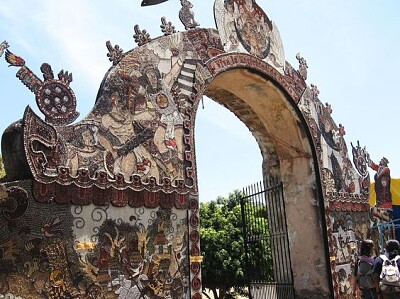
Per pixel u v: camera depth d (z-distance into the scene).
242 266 16.72
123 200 7.13
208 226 18.30
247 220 12.08
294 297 11.05
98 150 7.05
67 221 6.41
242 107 11.56
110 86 7.50
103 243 6.75
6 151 6.40
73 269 6.35
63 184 6.46
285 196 11.67
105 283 6.65
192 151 8.40
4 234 5.77
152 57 8.27
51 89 6.68
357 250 11.67
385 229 12.98
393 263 7.54
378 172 13.43
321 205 11.04
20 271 5.84
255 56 10.44
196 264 7.87
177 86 8.54
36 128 6.34
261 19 11.02
